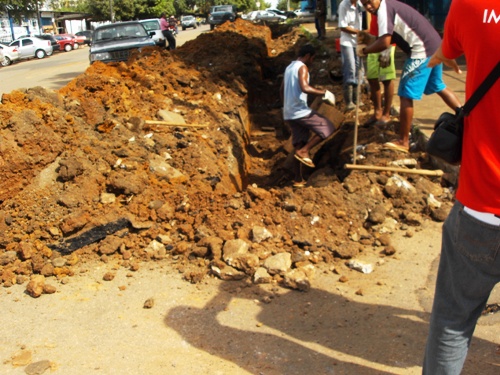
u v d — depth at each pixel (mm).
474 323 2615
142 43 15875
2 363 3328
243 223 4793
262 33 20844
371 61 7246
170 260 4523
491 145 2307
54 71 24359
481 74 2303
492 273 2395
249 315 3787
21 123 5168
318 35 20719
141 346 3479
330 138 7977
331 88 10961
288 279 4078
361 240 4750
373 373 3182
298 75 6602
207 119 8211
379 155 6211
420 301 3877
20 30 50344
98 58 15625
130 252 4613
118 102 7297
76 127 5902
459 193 2443
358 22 8406
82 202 4973
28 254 4461
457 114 2572
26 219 4793
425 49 5645
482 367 3193
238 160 8125
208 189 5883
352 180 5414
